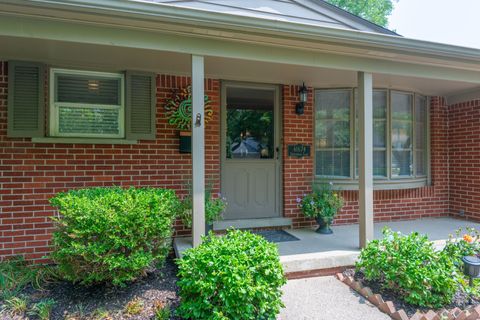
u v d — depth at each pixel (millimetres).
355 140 4887
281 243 3902
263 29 3057
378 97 5047
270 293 2422
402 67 3838
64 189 3744
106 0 2613
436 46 3602
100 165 3885
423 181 5508
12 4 2500
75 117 3869
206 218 3857
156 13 2752
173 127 4207
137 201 2791
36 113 3588
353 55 3604
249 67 3900
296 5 4988
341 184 4883
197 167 3141
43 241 3662
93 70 3916
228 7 4594
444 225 4930
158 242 2973
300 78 4484
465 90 5227
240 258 2434
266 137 4809
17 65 3514
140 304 2633
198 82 3115
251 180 4684
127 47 2912
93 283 2992
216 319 2215
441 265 2832
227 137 4648
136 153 4039
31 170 3627
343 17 5199
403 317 2527
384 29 5297
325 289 3074
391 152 5113
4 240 3531
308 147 4848
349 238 4145
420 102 5523
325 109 4977
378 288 3014
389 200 5207
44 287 2973
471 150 5297
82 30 2791
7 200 3545
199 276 2383
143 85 4008
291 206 4758
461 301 2807
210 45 3139
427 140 5578
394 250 3002
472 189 5266
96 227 2607
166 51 3047
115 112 4016
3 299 2734
